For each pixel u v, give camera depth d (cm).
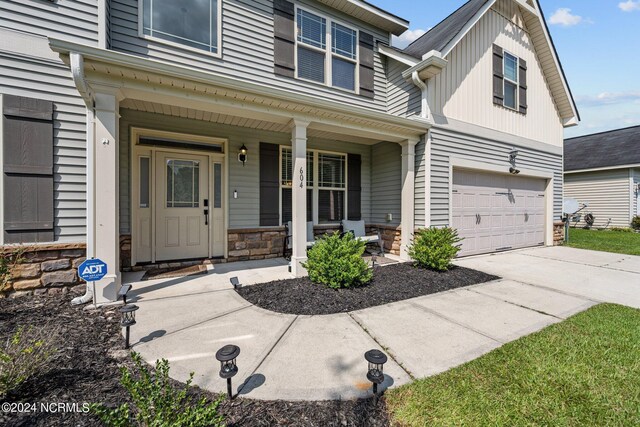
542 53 790
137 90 344
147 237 505
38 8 348
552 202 843
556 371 200
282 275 455
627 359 215
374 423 155
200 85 363
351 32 631
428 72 557
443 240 493
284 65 547
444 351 229
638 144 1383
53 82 353
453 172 630
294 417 158
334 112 466
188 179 537
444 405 166
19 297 336
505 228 739
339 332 261
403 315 302
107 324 270
